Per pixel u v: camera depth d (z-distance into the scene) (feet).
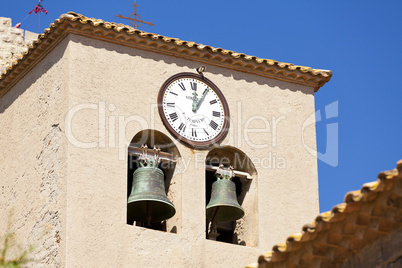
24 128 90.53
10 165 91.30
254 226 87.30
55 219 82.33
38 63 90.53
